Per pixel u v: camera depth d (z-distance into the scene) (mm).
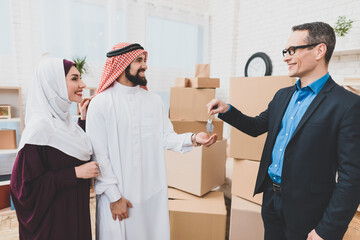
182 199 1972
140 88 1320
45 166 949
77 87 1022
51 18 2627
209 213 1685
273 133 1090
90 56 2869
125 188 1159
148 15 3211
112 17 2877
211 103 1182
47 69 953
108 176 1106
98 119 1139
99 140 1129
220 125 2260
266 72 2924
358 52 2029
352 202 816
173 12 3383
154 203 1271
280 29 2799
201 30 3691
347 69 2141
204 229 1703
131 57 1146
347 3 2150
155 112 1289
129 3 3076
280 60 2822
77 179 975
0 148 2326
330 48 914
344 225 831
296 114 1013
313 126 899
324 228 850
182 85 2225
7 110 2350
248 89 1689
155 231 1278
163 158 1298
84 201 1055
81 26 2787
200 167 1969
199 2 3691
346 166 831
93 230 2035
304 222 935
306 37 919
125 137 1170
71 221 993
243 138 1757
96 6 2844
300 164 927
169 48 3418
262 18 3010
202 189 2004
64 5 2660
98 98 1166
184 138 1251
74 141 998
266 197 1136
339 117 854
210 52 3840
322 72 954
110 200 1100
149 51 3283
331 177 915
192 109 2152
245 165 1782
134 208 1177
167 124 1357
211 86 2172
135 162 1175
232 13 3346
